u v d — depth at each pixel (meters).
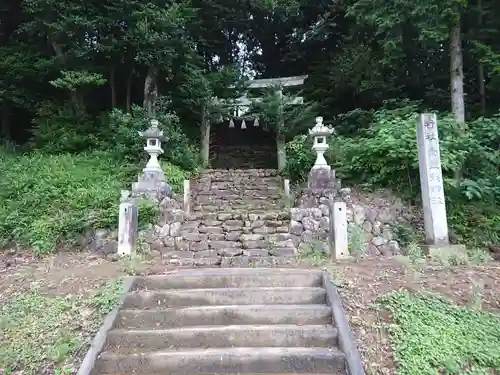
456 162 6.54
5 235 6.29
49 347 3.21
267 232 6.19
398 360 3.00
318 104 11.80
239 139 15.48
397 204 6.57
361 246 5.52
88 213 6.32
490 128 7.84
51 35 10.23
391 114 8.71
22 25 10.67
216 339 3.44
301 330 3.44
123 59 10.88
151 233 6.00
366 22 9.73
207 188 9.18
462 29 9.26
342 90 11.64
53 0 9.77
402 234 5.96
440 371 2.93
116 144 9.66
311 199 6.52
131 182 8.13
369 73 10.38
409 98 10.44
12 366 3.05
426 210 5.70
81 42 10.23
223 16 14.08
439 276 4.32
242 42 16.48
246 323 3.70
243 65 17.27
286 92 12.30
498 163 7.28
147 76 10.77
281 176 9.73
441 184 5.67
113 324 3.59
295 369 3.12
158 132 7.00
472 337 3.26
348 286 4.05
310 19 14.31
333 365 3.12
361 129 9.66
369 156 7.22
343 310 3.62
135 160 9.19
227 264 5.37
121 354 3.22
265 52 16.69
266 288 4.12
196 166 10.15
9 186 7.44
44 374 2.96
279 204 8.04
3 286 4.43
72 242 6.06
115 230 6.00
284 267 4.96
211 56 15.87
